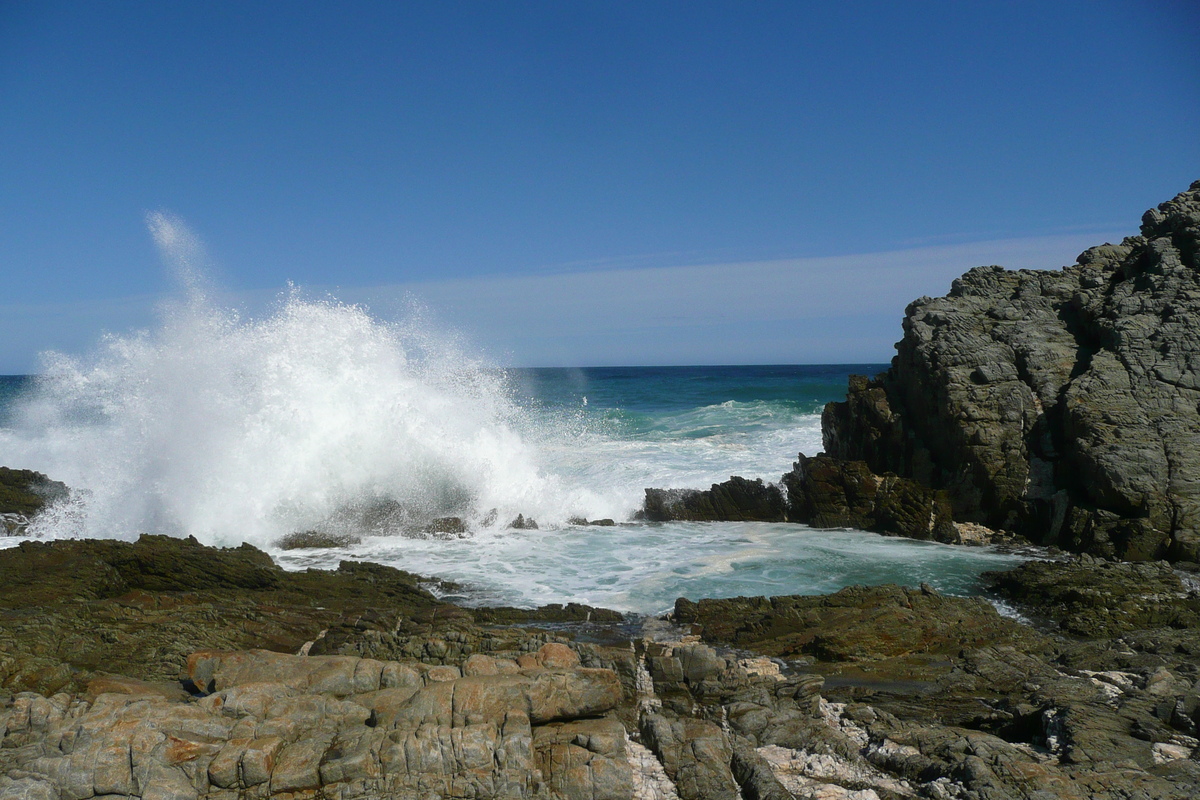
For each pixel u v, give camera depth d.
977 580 13.31
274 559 14.53
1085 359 17.02
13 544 14.63
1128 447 14.59
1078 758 6.26
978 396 16.86
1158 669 8.14
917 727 7.07
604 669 6.39
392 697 6.24
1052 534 15.46
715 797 5.82
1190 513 13.81
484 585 13.01
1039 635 10.27
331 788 5.43
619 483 20.64
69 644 8.53
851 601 11.07
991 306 18.95
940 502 16.34
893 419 18.77
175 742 5.49
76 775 5.32
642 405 46.19
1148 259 17.83
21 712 5.83
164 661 8.42
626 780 5.66
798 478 18.14
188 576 11.82
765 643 10.09
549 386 61.78
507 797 5.43
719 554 15.00
